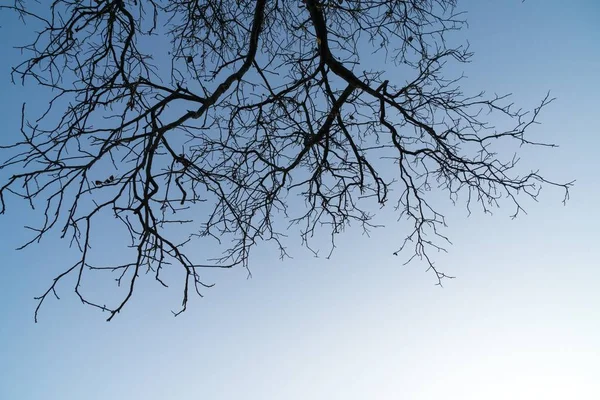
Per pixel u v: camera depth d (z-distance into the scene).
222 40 5.70
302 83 5.31
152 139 3.62
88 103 4.17
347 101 5.71
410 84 5.23
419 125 5.22
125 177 3.72
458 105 5.47
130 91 4.26
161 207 4.25
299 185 5.95
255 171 5.77
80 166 3.54
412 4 5.41
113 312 3.40
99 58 4.61
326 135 5.64
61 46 4.27
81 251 3.65
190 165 4.04
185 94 4.07
